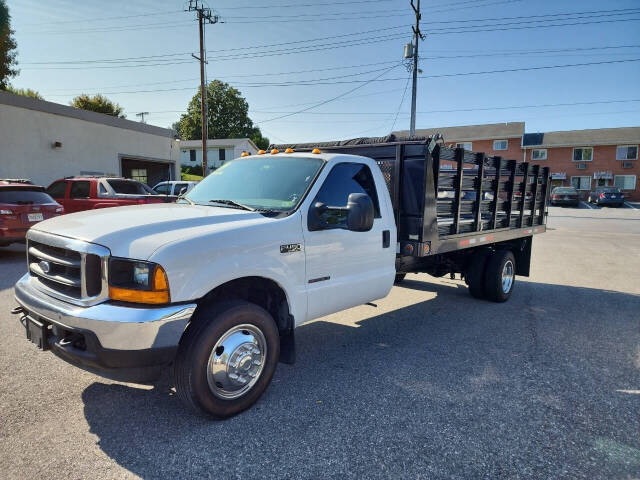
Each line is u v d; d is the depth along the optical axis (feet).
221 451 9.08
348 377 12.86
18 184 30.27
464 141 150.71
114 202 36.45
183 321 9.09
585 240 50.80
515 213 22.58
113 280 8.95
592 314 20.18
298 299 11.64
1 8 96.43
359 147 16.97
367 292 14.03
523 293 24.50
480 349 15.39
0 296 20.65
